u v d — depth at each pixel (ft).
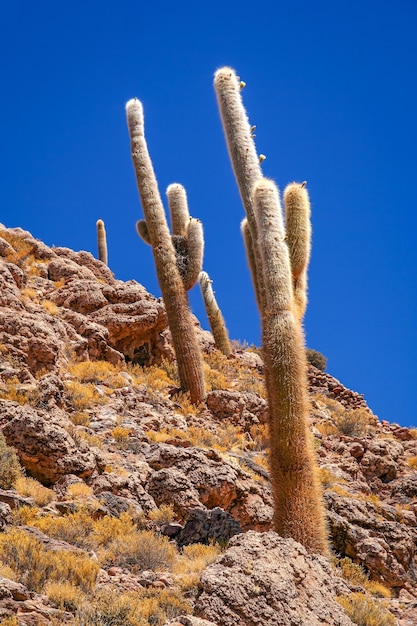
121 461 48.65
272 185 47.47
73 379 60.85
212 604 32.12
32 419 45.65
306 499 41.78
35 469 45.06
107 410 56.24
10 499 40.42
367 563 46.37
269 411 43.93
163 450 49.26
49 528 38.22
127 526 40.52
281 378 43.37
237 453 59.52
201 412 65.57
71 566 33.19
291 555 35.88
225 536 42.47
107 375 64.64
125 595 32.07
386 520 52.06
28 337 59.41
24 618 28.32
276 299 44.86
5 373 54.65
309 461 42.47
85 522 40.09
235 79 57.11
